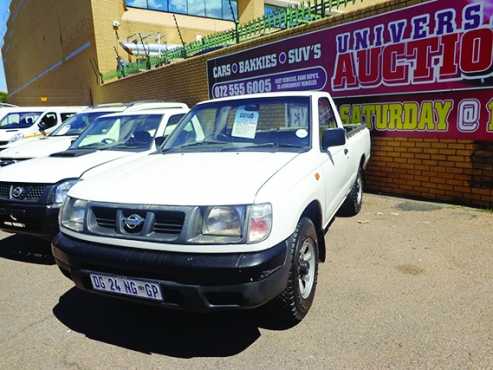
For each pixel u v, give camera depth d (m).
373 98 6.59
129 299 2.66
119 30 17.81
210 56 9.93
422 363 2.46
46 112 11.99
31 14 28.22
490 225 4.87
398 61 6.14
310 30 7.34
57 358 2.71
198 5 20.83
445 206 5.80
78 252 2.73
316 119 3.72
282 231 2.56
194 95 10.88
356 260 4.04
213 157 3.39
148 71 13.04
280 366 2.52
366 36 6.48
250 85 8.93
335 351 2.62
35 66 30.08
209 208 2.47
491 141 5.36
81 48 19.09
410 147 6.27
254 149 3.60
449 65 5.59
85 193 2.91
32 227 4.29
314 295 3.28
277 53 8.11
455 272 3.67
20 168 4.62
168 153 3.84
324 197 3.47
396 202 6.18
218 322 3.08
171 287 2.45
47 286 3.84
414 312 3.03
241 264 2.35
